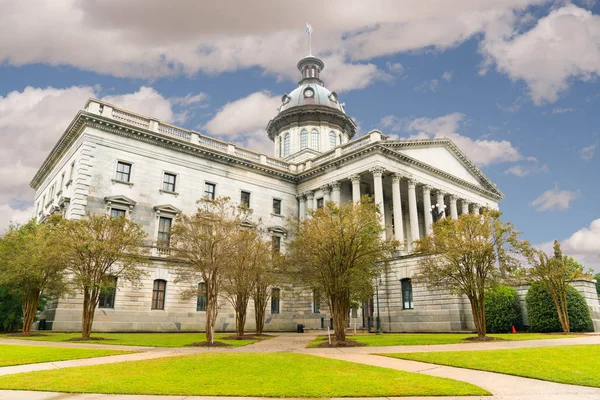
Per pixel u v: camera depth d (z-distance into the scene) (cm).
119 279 3753
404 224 5666
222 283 2850
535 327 3166
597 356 1602
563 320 2941
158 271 3994
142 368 1384
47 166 4956
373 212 2634
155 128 4375
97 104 4044
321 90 6931
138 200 4094
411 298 3828
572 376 1264
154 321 3875
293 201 5422
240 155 5116
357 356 1722
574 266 3306
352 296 2650
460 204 5859
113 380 1191
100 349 1961
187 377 1239
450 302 3488
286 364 1462
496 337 2502
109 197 3869
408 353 1755
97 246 2667
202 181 4622
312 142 6494
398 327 3831
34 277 2720
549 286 3005
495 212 2875
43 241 2747
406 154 4972
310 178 5331
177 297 4050
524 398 1002
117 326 3666
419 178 5038
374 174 4581
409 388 1089
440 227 2858
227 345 2295
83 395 1030
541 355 1616
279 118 6694
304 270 2677
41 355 1686
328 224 2467
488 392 1059
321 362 1510
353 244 2481
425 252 2994
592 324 3088
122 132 4112
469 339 2452
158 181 4284
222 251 2497
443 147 5519
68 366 1452
